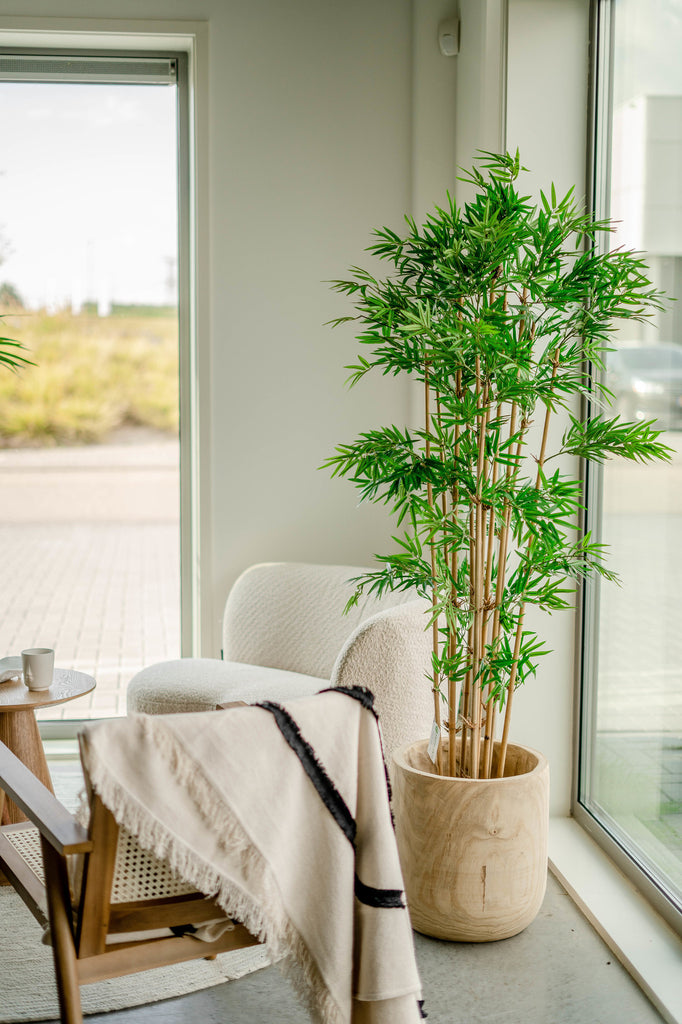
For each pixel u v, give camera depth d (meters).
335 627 3.32
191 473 3.95
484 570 2.47
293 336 3.74
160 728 1.64
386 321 2.45
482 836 2.36
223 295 3.71
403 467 2.41
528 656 2.51
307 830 1.77
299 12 3.64
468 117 3.37
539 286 2.37
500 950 2.43
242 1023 2.13
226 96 3.64
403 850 2.47
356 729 1.82
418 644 2.83
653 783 2.59
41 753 2.89
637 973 2.28
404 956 1.81
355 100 3.68
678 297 2.36
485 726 2.60
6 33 3.61
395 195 3.72
